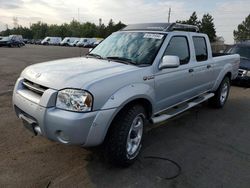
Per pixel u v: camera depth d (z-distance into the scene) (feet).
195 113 20.34
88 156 12.21
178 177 10.91
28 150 12.51
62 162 11.60
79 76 10.26
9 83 28.27
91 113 9.64
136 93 11.05
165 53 13.71
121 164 11.18
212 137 15.51
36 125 10.57
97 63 12.55
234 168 11.93
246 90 30.99
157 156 12.67
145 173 11.09
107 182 10.32
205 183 10.60
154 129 16.38
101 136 10.03
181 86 15.25
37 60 58.54
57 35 322.14
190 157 12.76
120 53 13.94
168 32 14.44
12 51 90.84
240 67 32.42
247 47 36.06
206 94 19.65
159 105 13.62
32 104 10.32
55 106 9.82
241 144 14.69
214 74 19.57
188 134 15.80
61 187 9.85
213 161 12.49
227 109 21.88
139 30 15.24
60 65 12.14
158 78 12.90
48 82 10.21
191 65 16.03
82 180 10.37
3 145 12.89
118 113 10.78
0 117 16.65
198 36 17.39
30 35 345.72
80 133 9.53
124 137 10.73
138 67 12.09
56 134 9.81
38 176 10.46
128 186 10.12
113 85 10.32
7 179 10.14
